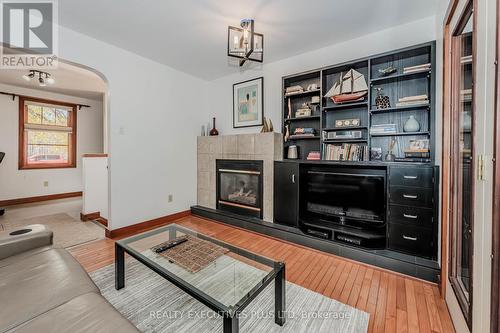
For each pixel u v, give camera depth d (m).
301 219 2.83
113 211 2.93
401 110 2.41
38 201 5.05
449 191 1.65
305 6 2.14
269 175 3.17
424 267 1.96
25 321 0.91
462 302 1.29
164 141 3.53
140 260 1.57
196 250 1.72
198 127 4.10
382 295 1.77
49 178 5.23
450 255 1.60
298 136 3.03
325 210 2.71
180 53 3.12
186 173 3.90
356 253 2.29
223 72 3.82
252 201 3.43
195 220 3.67
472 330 1.09
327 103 2.90
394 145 2.46
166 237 2.03
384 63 2.54
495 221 0.87
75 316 0.94
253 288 1.25
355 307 1.64
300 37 2.71
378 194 2.36
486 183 0.97
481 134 1.02
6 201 4.68
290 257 2.41
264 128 3.31
